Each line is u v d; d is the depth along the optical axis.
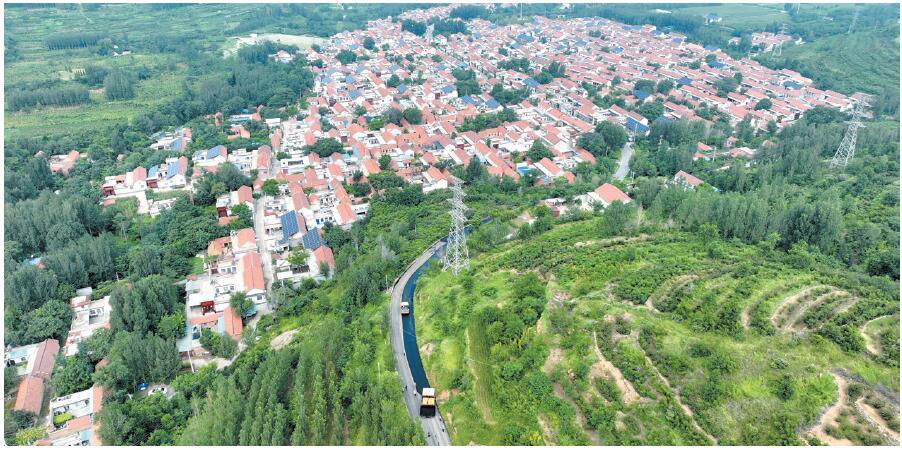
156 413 100.81
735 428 80.50
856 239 139.00
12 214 157.25
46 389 109.31
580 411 90.19
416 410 101.44
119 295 124.75
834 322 94.50
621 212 148.38
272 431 92.81
